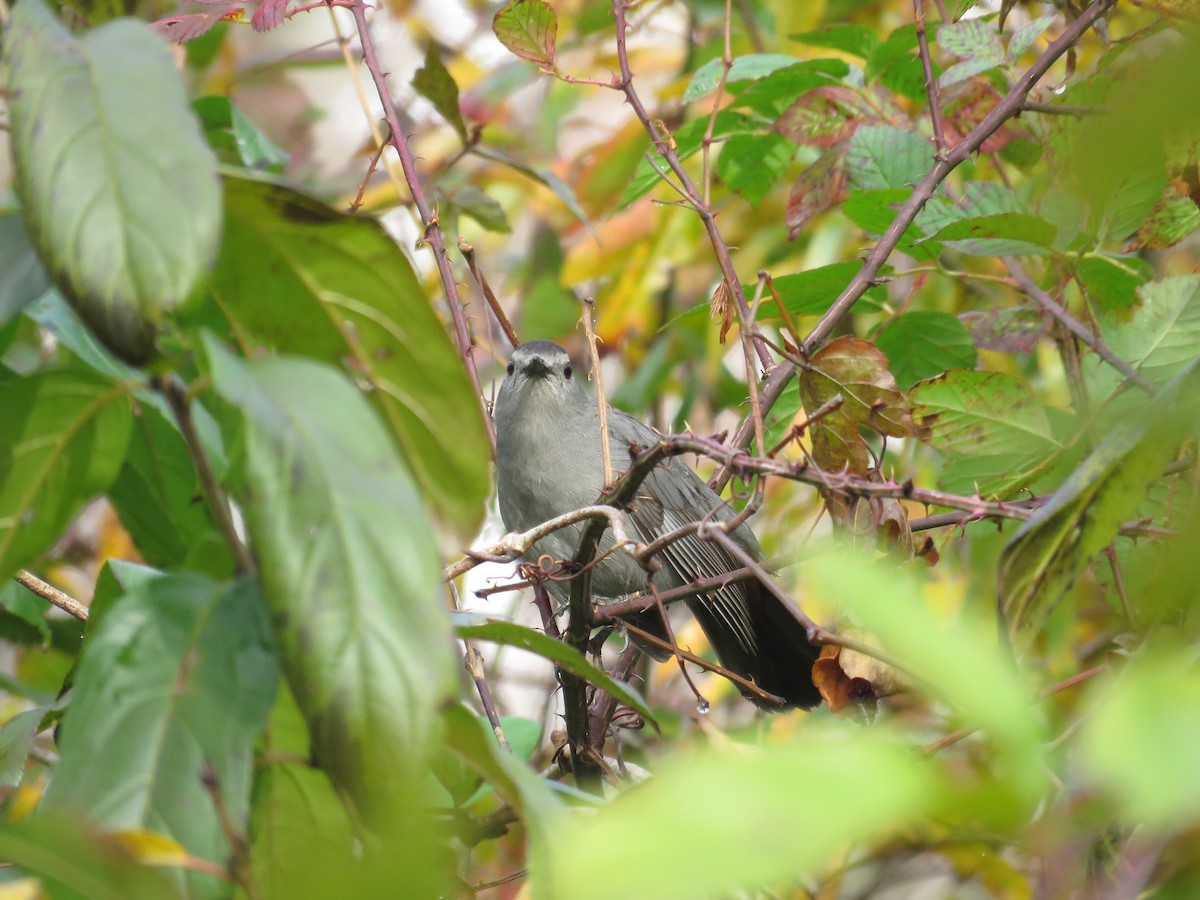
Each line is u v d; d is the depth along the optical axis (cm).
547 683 1004
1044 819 179
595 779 646
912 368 791
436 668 267
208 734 297
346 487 276
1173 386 365
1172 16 588
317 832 358
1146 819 134
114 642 310
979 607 787
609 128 1389
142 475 656
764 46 1158
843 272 760
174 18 629
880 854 541
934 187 681
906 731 670
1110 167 169
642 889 134
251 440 277
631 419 1081
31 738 455
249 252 356
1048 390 992
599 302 1257
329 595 268
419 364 370
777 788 141
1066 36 661
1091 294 729
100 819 285
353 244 352
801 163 1146
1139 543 612
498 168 1277
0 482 337
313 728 265
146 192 270
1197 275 698
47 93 280
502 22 682
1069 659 806
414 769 262
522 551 537
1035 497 637
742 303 653
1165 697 142
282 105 1496
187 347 348
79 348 512
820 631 423
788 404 770
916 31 735
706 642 1105
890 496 493
